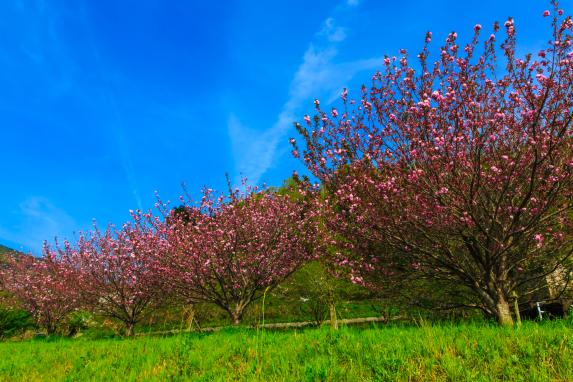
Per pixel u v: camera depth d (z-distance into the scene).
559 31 6.87
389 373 4.82
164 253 16.22
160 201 17.31
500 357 4.97
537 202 8.23
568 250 9.40
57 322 22.25
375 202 9.02
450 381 4.56
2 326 22.41
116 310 19.16
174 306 19.12
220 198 16.48
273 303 19.97
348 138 9.48
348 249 10.84
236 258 15.65
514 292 10.08
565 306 10.60
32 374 7.41
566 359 4.55
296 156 9.85
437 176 7.91
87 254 19.14
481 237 9.05
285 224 16.06
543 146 7.63
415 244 9.26
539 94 7.94
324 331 7.96
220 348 7.58
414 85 8.30
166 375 6.23
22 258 24.88
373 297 11.12
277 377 5.25
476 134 7.70
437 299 10.75
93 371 7.06
